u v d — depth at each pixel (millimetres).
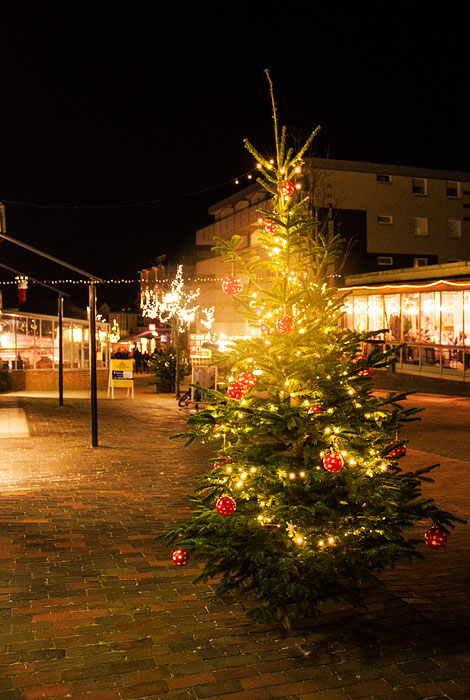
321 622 4039
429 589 4625
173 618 4125
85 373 27500
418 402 19812
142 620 4086
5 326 25609
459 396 21859
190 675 3379
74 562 5262
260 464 4176
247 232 46562
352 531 4086
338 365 4391
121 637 3820
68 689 3209
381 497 4113
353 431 4016
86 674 3363
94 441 11781
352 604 4254
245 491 4262
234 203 47719
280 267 4508
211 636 3857
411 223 41500
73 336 27797
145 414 17094
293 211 4383
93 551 5582
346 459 4172
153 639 3801
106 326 29953
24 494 7848
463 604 4352
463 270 23250
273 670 3449
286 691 3238
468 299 22344
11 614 4137
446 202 42531
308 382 4312
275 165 4668
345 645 3748
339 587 4535
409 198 41469
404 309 25453
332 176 39500
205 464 10242
